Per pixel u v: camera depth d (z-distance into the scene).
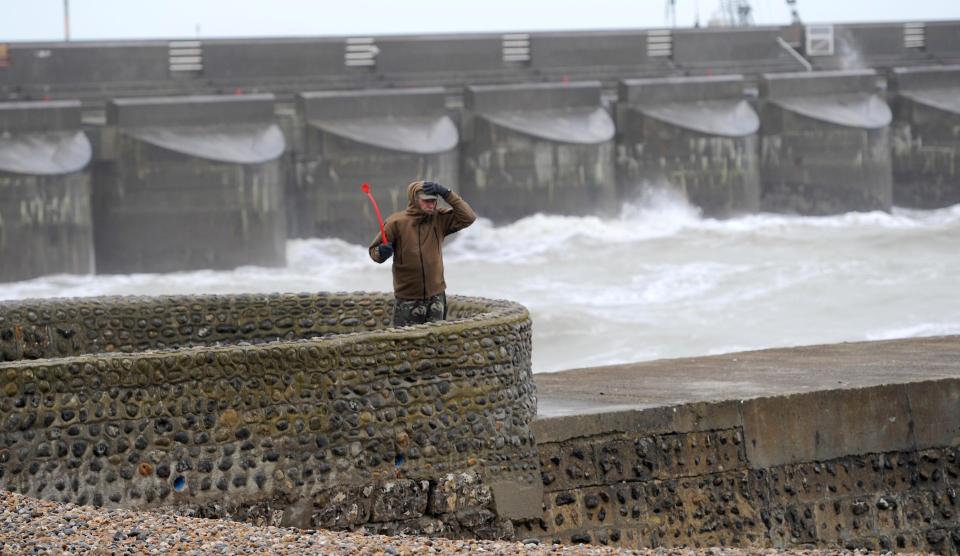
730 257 112.88
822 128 147.00
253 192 118.19
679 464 29.56
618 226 134.00
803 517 30.73
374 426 25.58
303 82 135.62
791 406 30.94
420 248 29.31
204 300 32.09
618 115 141.00
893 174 161.50
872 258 108.19
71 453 23.17
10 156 109.50
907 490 32.00
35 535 19.23
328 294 32.69
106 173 116.81
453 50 143.50
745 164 142.25
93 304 31.44
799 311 79.38
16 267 109.25
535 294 94.31
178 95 129.62
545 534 27.77
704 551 22.53
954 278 91.81
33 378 23.00
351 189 126.88
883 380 32.72
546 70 148.62
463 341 26.64
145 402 23.72
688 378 34.31
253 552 19.17
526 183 133.50
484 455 26.89
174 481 23.84
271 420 24.64
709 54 158.88
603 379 34.69
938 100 160.12
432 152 127.12
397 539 21.06
